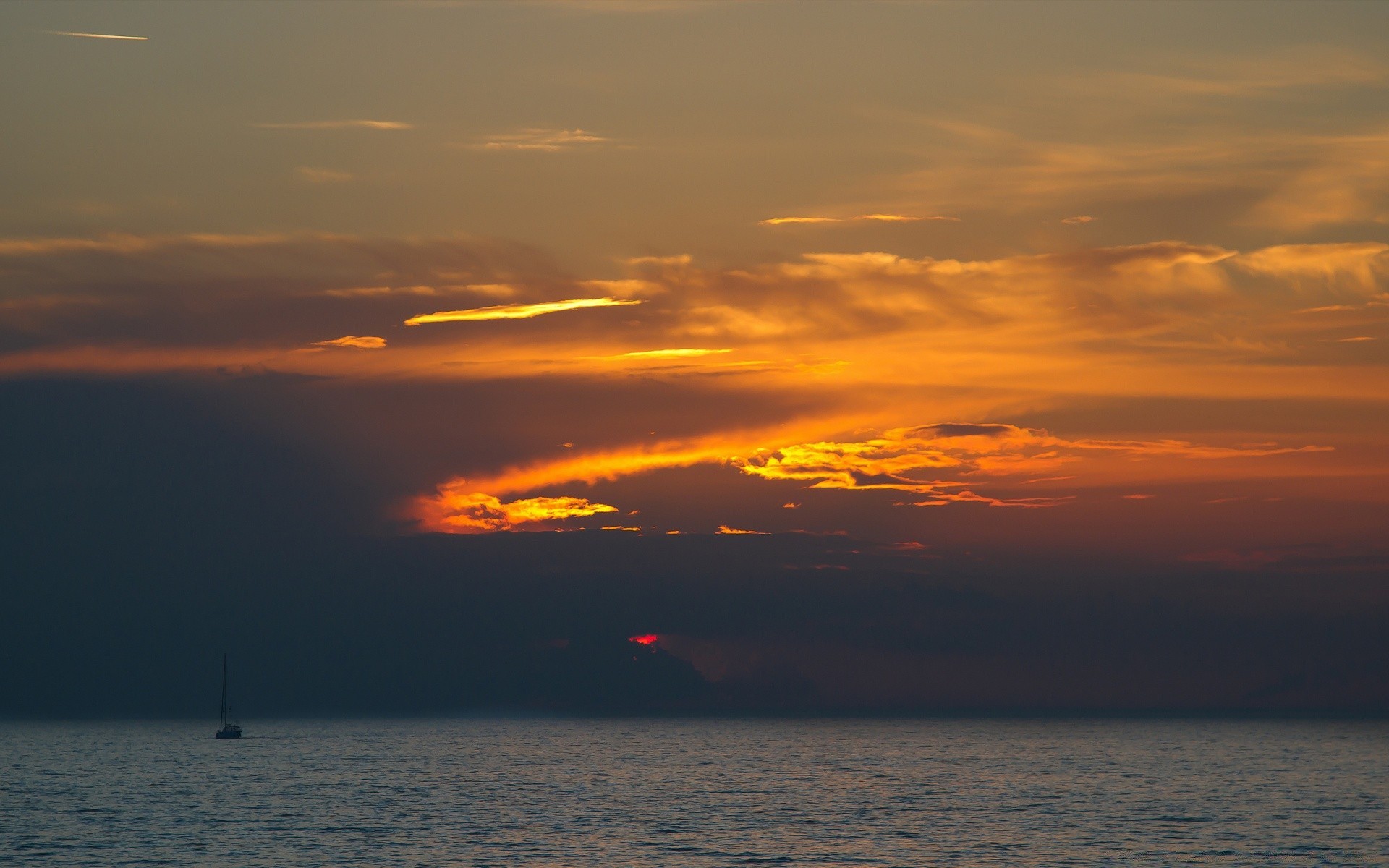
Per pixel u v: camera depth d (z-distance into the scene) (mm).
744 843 170500
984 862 153125
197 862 153250
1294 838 175125
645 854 160250
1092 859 156375
